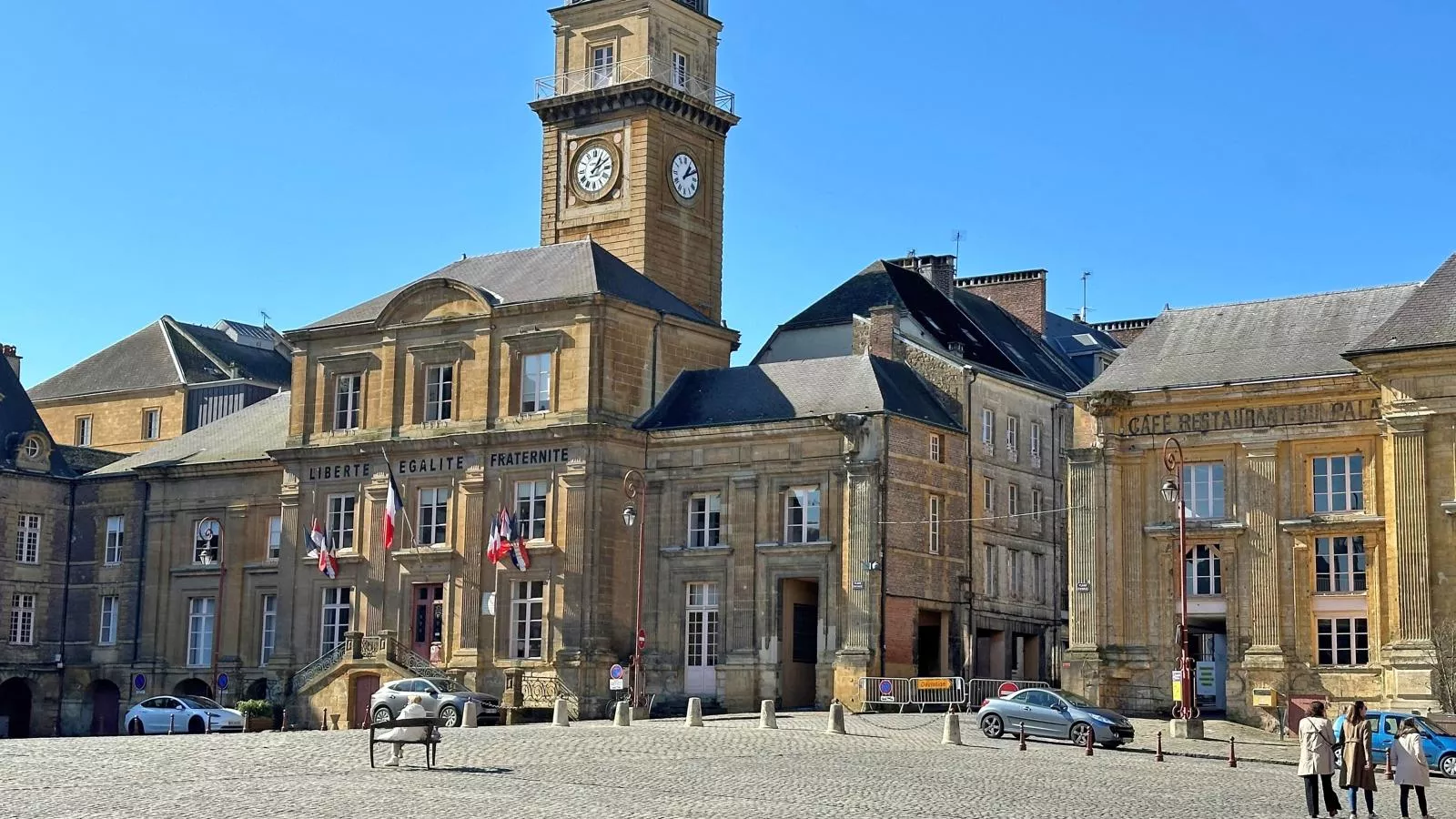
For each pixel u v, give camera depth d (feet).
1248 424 161.79
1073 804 95.45
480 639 197.26
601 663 189.26
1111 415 167.43
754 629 185.78
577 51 231.71
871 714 167.94
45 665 234.99
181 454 235.40
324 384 215.72
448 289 206.28
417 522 205.36
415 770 105.40
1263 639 158.71
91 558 236.84
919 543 186.29
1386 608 153.48
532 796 91.81
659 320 201.98
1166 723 155.94
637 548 194.90
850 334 222.69
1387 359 151.64
